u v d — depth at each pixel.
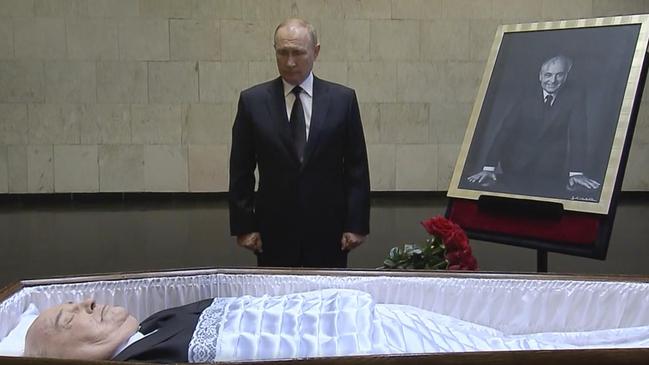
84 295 2.31
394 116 8.59
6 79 8.24
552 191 3.19
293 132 3.16
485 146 3.57
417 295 2.44
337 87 3.25
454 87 8.56
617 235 6.36
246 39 8.37
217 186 8.59
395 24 8.44
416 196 8.72
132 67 8.33
